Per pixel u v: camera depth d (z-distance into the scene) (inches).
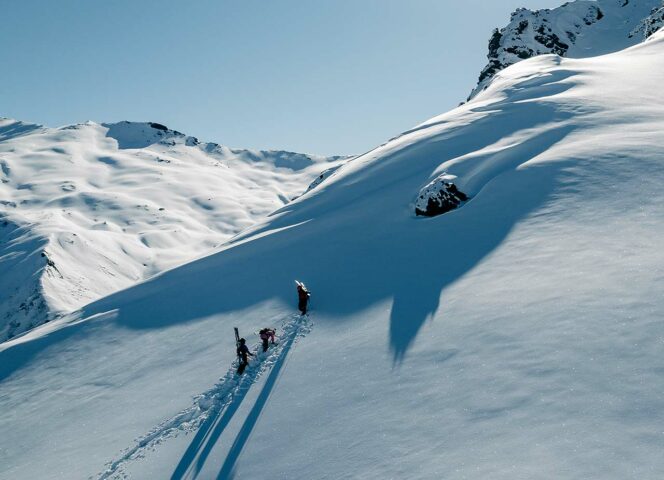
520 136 1216.8
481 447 328.8
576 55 6323.8
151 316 1018.7
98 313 1208.8
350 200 1373.0
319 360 578.2
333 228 1144.2
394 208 1117.1
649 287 452.4
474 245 733.9
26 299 4972.9
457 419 370.0
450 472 315.9
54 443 642.8
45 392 823.1
